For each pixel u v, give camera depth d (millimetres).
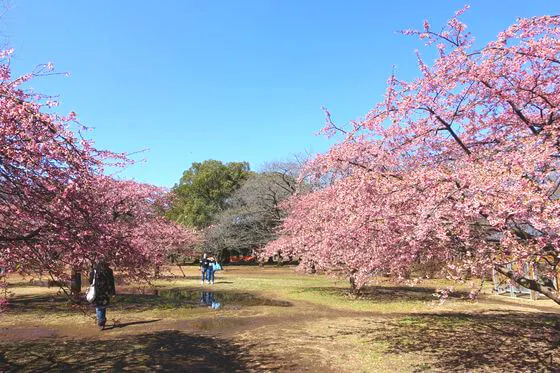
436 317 11453
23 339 9016
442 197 5246
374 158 6910
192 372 6660
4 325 10562
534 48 5309
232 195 42906
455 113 6293
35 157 4348
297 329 10078
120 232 8594
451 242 5621
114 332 9789
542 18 5266
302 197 20047
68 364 7070
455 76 5684
